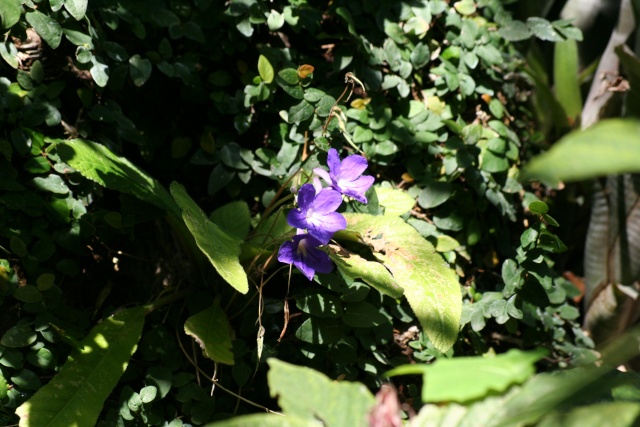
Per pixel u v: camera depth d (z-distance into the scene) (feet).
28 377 2.84
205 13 3.16
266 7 3.16
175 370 2.96
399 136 3.22
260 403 2.99
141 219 2.95
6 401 2.81
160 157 3.25
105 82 2.95
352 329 3.04
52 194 2.93
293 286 3.09
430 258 2.94
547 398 1.71
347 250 2.99
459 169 3.23
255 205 3.27
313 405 1.83
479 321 3.09
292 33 3.30
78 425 2.71
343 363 2.97
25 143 2.89
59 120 2.93
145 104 3.18
